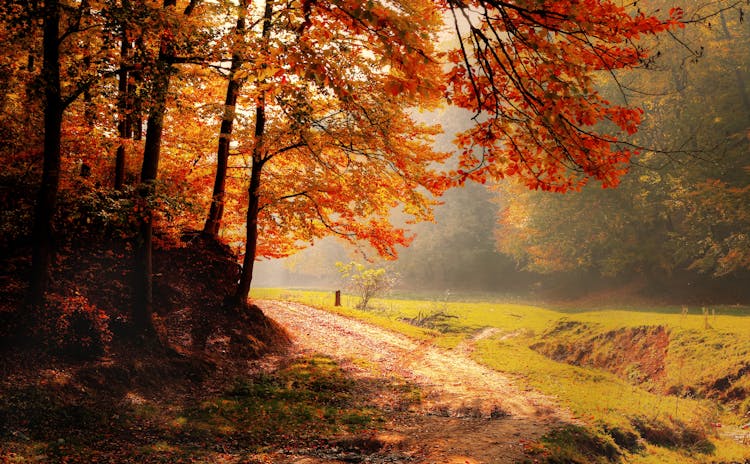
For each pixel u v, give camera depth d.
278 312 22.02
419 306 28.84
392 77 4.16
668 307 24.80
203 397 11.28
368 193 14.66
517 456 8.91
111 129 12.88
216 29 10.73
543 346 20.00
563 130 4.43
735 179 24.09
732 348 14.41
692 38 23.78
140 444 8.34
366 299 28.28
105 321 11.46
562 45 4.30
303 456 8.73
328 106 13.79
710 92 25.09
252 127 15.48
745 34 24.66
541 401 13.16
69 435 8.05
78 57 11.09
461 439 9.94
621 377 16.44
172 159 15.07
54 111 9.93
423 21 4.72
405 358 17.45
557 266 34.66
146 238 12.30
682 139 24.72
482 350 19.00
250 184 16.42
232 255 17.88
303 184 15.35
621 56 4.25
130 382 10.57
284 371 14.05
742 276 26.95
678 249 27.36
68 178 12.38
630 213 29.05
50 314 10.26
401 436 10.05
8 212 10.64
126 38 10.08
